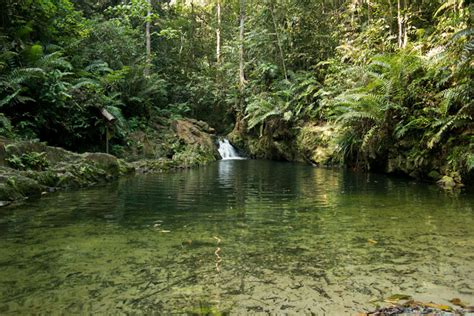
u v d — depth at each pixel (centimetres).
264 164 1382
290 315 182
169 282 228
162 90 1675
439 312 183
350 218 424
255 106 1592
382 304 194
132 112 1492
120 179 841
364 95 885
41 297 205
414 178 841
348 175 949
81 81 1135
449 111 742
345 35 1423
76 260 272
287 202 539
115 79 1284
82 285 223
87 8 1844
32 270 250
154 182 787
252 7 2017
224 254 288
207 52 2453
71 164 745
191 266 259
